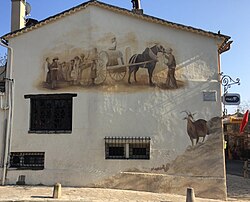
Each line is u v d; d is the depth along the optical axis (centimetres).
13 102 1464
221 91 1405
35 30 1501
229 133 3447
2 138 1444
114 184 1373
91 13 1474
